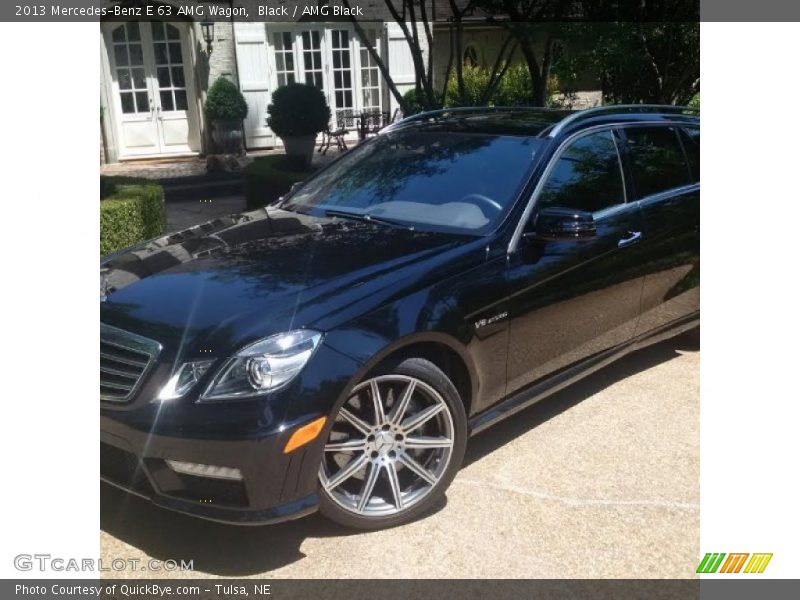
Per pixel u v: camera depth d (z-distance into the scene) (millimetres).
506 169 3908
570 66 8742
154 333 2920
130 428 2812
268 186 9336
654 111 4793
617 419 4164
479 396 3457
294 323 2881
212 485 2824
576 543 3068
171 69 14148
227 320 2914
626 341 4371
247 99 14984
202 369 2793
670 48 8523
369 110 15992
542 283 3652
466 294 3322
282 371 2787
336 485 2977
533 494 3412
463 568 2902
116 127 13930
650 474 3586
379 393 3043
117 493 3412
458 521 3205
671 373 4824
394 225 3787
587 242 3898
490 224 3639
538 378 3801
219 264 3426
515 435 3979
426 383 3125
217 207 10922
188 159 14297
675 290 4582
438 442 3205
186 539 3090
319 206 4219
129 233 6145
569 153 4031
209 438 2707
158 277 3346
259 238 3736
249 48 14734
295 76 15344
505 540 3076
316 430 2812
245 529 3152
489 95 9250
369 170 4371
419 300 3152
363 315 2988
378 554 2982
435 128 4555
